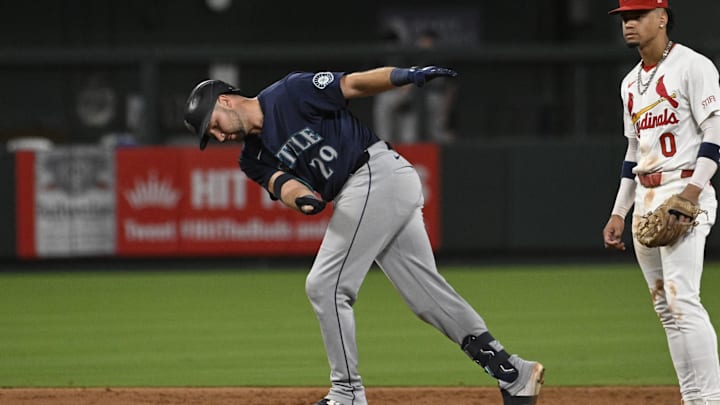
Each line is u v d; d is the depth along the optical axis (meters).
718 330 31.00
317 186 18.48
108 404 21.77
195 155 46.47
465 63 47.81
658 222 17.50
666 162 17.94
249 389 23.08
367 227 18.11
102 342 30.58
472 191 46.72
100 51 47.00
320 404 18.53
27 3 63.97
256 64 47.91
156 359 27.84
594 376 25.03
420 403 21.78
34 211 46.50
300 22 66.19
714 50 46.38
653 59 18.12
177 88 50.00
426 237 18.67
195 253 46.66
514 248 46.84
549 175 46.62
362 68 48.03
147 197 46.59
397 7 66.38
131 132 51.41
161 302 38.50
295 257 47.53
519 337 30.56
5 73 48.91
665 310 18.75
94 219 46.66
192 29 65.50
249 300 38.78
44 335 31.86
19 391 22.91
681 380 18.69
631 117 18.66
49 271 47.12
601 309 35.72
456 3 66.25
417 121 47.84
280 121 17.98
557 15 65.56
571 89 48.66
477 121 49.50
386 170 18.19
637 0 17.84
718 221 46.53
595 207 46.75
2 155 46.34
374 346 29.62
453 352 28.58
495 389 22.92
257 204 46.69
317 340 30.64
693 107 17.58
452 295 18.61
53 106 50.03
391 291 41.50
